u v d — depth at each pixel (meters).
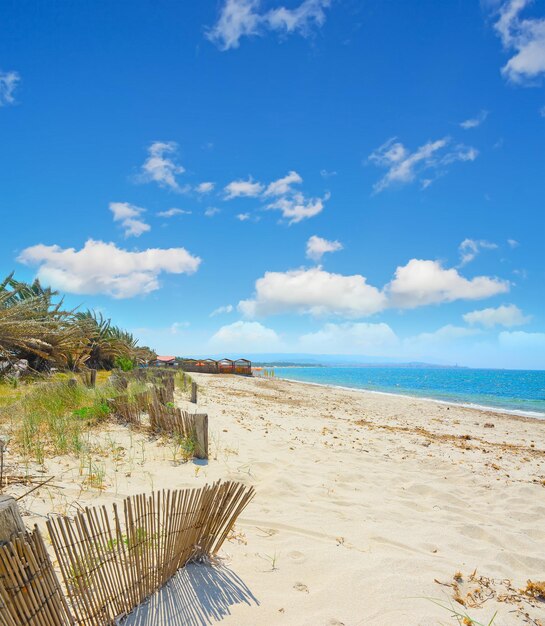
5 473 4.70
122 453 6.21
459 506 5.70
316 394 26.89
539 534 4.88
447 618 2.85
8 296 18.03
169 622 2.54
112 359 31.55
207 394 18.33
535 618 2.97
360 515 4.92
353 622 2.73
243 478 5.83
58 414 7.76
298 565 3.47
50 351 20.66
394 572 3.46
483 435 13.11
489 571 3.72
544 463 8.96
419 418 16.80
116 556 2.62
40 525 3.54
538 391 40.53
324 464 7.21
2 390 12.60
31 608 1.91
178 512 2.95
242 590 3.00
